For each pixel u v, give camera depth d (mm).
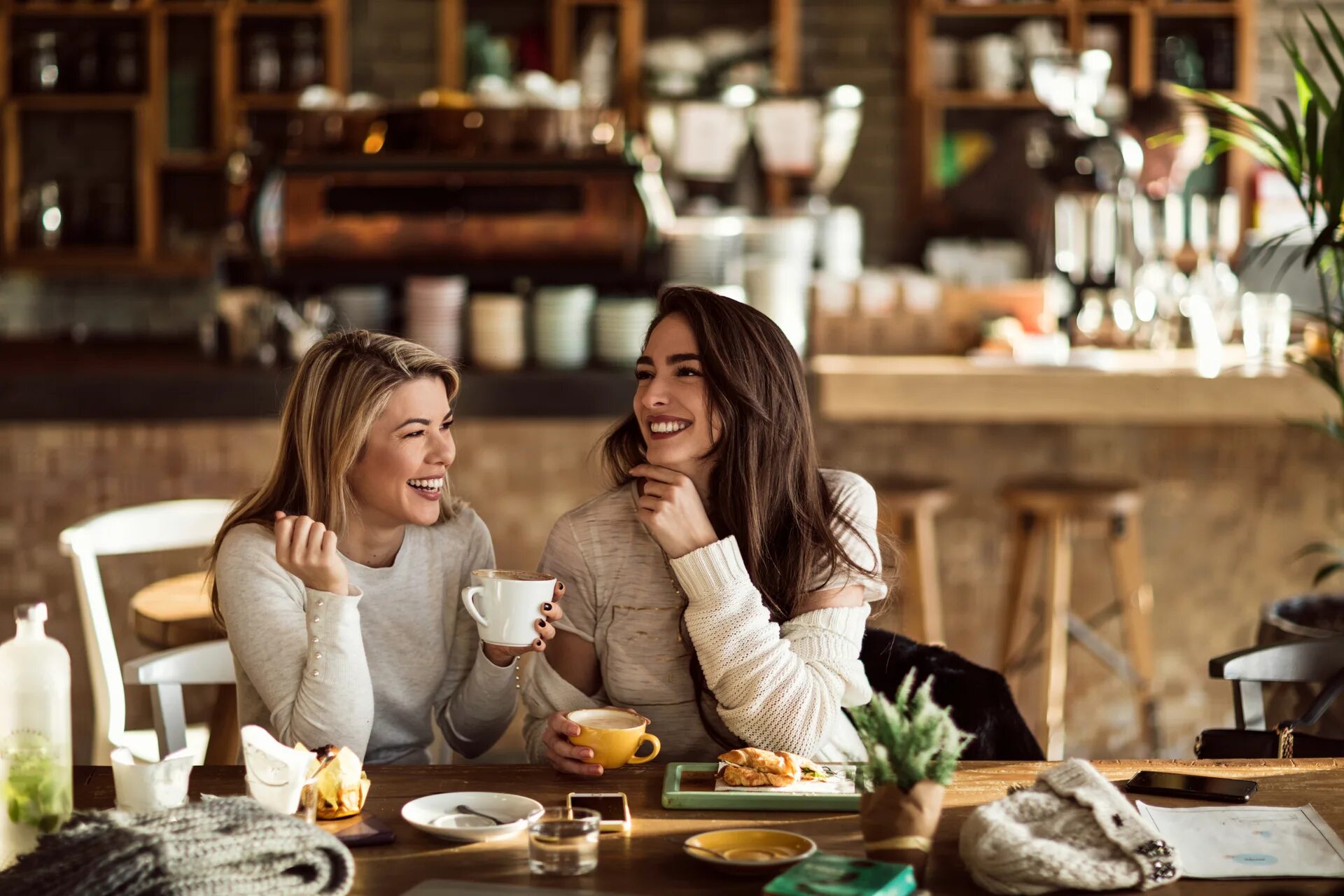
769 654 1810
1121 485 3803
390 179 3705
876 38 5652
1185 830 1490
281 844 1302
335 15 5254
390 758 2021
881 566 2188
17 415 3486
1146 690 3836
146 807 1458
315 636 1787
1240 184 5305
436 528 2076
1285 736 1851
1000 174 5258
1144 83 5344
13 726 1390
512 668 1965
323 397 1935
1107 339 4055
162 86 5254
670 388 1919
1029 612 4082
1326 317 2809
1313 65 5512
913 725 1386
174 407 3520
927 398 3623
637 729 1696
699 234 3805
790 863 1368
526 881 1366
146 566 3748
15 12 5180
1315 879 1378
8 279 5535
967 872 1402
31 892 1233
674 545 1849
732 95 4574
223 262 3938
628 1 5281
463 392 3559
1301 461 4020
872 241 5715
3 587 3725
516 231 3715
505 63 5262
